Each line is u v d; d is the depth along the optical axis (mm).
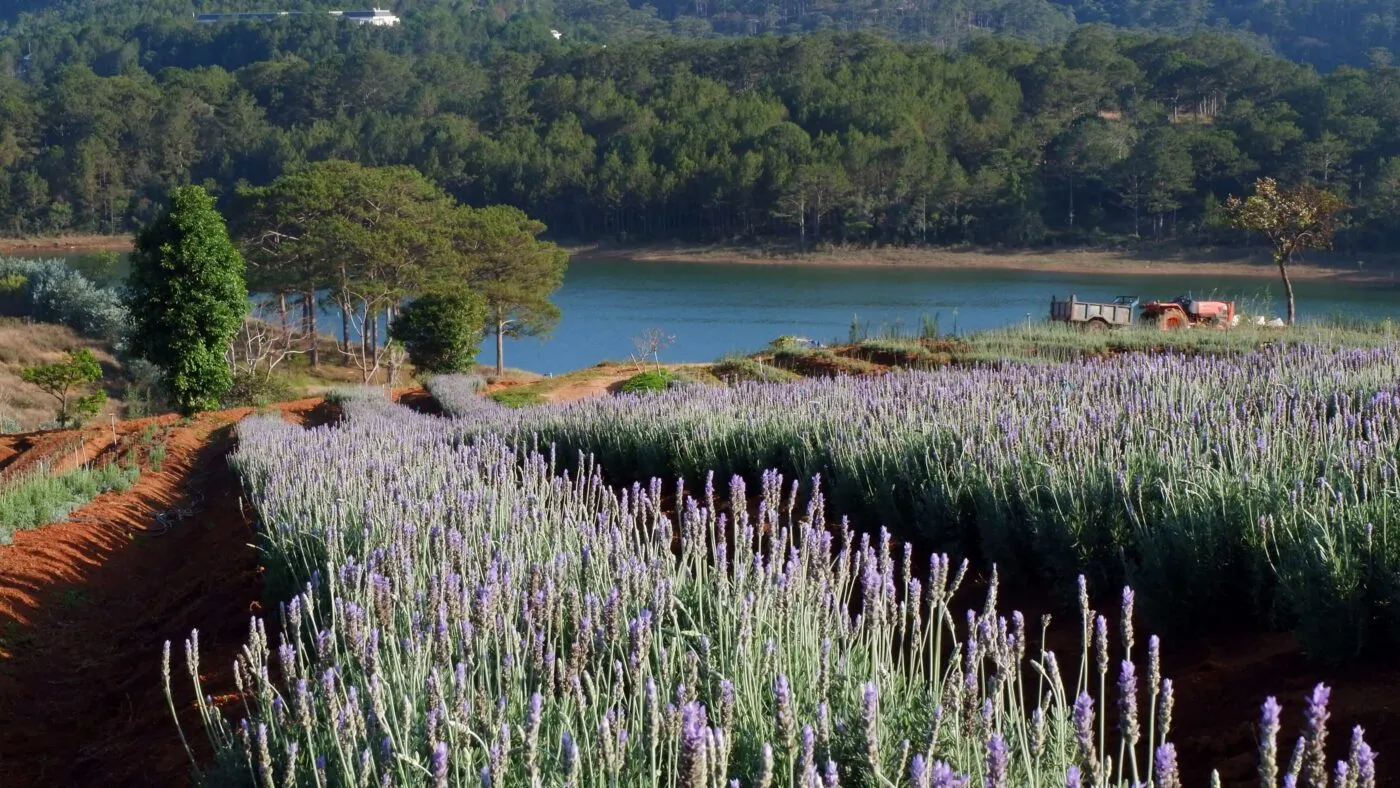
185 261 28219
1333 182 101000
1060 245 104062
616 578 5473
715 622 5160
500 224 54062
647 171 119000
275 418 24891
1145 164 103438
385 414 25656
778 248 111188
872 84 145750
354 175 56312
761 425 11570
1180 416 8953
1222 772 4629
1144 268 94188
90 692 8367
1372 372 11172
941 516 7859
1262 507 6090
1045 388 12188
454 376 32656
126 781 6211
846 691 4168
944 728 3766
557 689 4629
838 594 4836
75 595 11234
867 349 28156
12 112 137500
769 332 59750
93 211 129750
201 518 15586
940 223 110625
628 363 33719
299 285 54719
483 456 10500
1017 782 3604
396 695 4562
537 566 5082
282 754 4297
